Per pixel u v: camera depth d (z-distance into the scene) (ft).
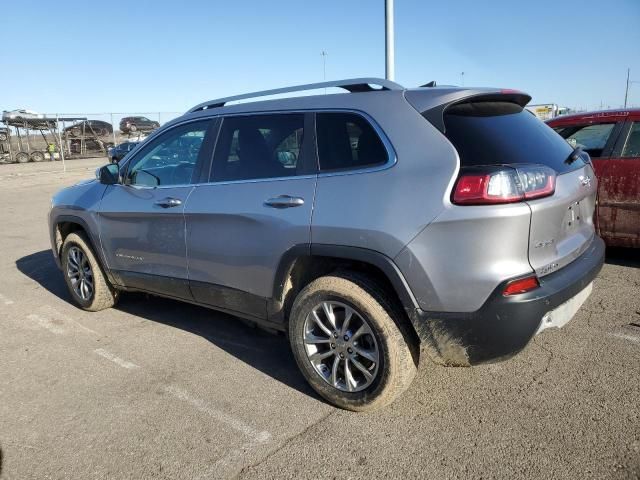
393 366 9.37
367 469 8.50
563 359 11.84
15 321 15.99
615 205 18.30
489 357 8.85
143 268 14.01
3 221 36.70
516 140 9.57
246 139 11.66
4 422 10.29
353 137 9.94
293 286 10.96
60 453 9.25
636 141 18.03
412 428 9.53
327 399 10.44
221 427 9.86
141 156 14.26
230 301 11.98
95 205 15.19
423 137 9.12
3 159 98.12
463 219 8.38
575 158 10.55
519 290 8.45
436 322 8.86
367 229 9.18
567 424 9.40
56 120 95.81
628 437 8.95
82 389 11.52
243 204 11.10
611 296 15.64
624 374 11.05
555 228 9.03
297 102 10.99
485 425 9.50
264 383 11.51
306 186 10.21
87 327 15.28
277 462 8.78
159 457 9.05
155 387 11.49
